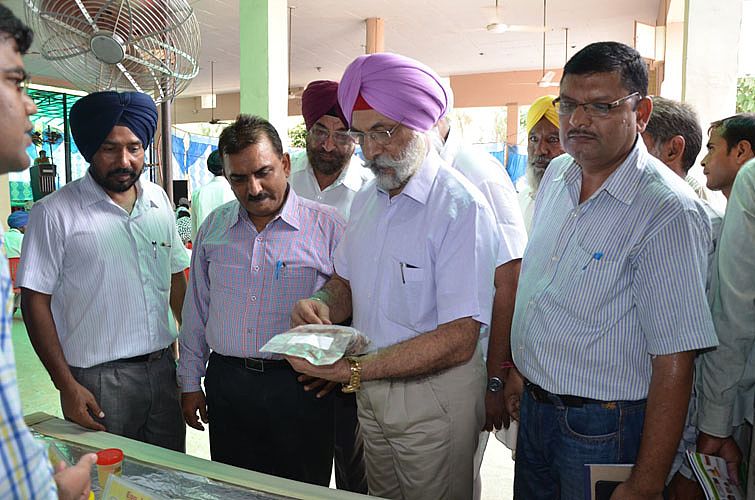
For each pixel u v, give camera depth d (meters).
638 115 1.30
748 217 1.35
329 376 1.31
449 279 1.41
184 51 1.91
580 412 1.34
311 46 9.23
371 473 1.70
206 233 1.93
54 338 1.76
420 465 1.53
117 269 1.84
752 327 1.34
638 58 1.25
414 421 1.50
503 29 6.77
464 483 1.57
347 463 2.33
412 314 1.49
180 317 2.30
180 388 2.10
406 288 1.48
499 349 1.83
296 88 12.65
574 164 1.43
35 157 9.30
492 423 1.87
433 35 8.68
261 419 1.81
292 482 1.27
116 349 1.84
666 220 1.20
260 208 1.74
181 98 14.12
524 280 1.53
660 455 1.20
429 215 1.45
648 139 1.72
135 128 1.78
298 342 1.29
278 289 1.80
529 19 7.97
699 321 1.17
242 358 1.81
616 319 1.29
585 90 1.23
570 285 1.34
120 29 1.72
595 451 1.33
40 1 1.69
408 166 1.41
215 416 1.88
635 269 1.26
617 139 1.24
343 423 2.29
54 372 1.74
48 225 1.76
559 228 1.41
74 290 1.80
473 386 1.54
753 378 1.44
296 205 1.87
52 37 1.79
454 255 1.41
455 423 1.51
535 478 1.54
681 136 1.72
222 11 7.16
